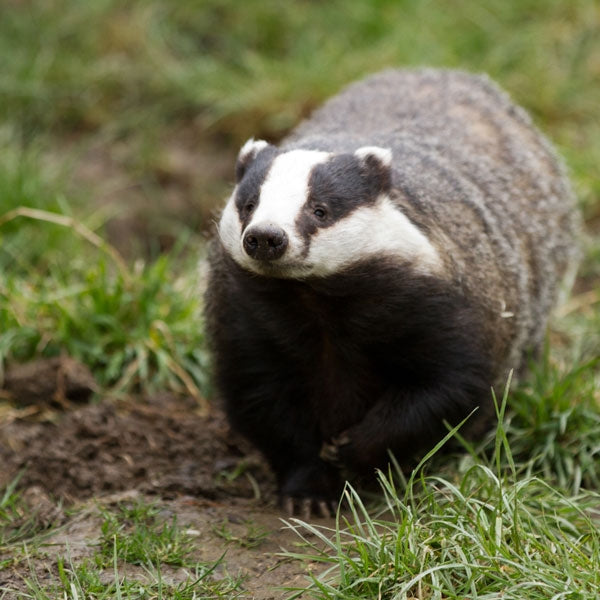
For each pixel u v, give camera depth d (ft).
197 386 39.58
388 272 28.04
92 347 39.99
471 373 29.73
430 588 24.93
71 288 41.39
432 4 58.49
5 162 48.24
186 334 40.55
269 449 32.40
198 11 60.23
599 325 42.34
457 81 41.24
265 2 60.03
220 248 30.89
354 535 25.80
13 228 45.85
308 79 55.67
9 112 55.62
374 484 32.04
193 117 56.95
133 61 58.54
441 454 33.19
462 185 32.68
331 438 31.89
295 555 26.63
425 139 34.94
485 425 34.06
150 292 41.37
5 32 58.49
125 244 51.65
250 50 59.00
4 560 28.27
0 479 33.78
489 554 25.35
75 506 31.60
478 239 31.63
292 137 38.55
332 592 25.02
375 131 35.91
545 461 33.32
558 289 39.81
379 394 31.22
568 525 27.73
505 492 27.22
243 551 28.53
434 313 28.86
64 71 57.41
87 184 52.85
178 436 35.81
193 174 54.60
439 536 26.21
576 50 56.34
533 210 37.17
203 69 57.62
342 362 30.53
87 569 27.43
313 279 27.63
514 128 39.63
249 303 29.99
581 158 51.34
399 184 29.81
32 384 38.58
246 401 31.86
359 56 56.29
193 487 32.65
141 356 39.73
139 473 33.96
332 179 27.58
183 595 26.11
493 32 57.06
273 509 31.78
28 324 40.34
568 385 34.47
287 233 26.61
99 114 56.54
